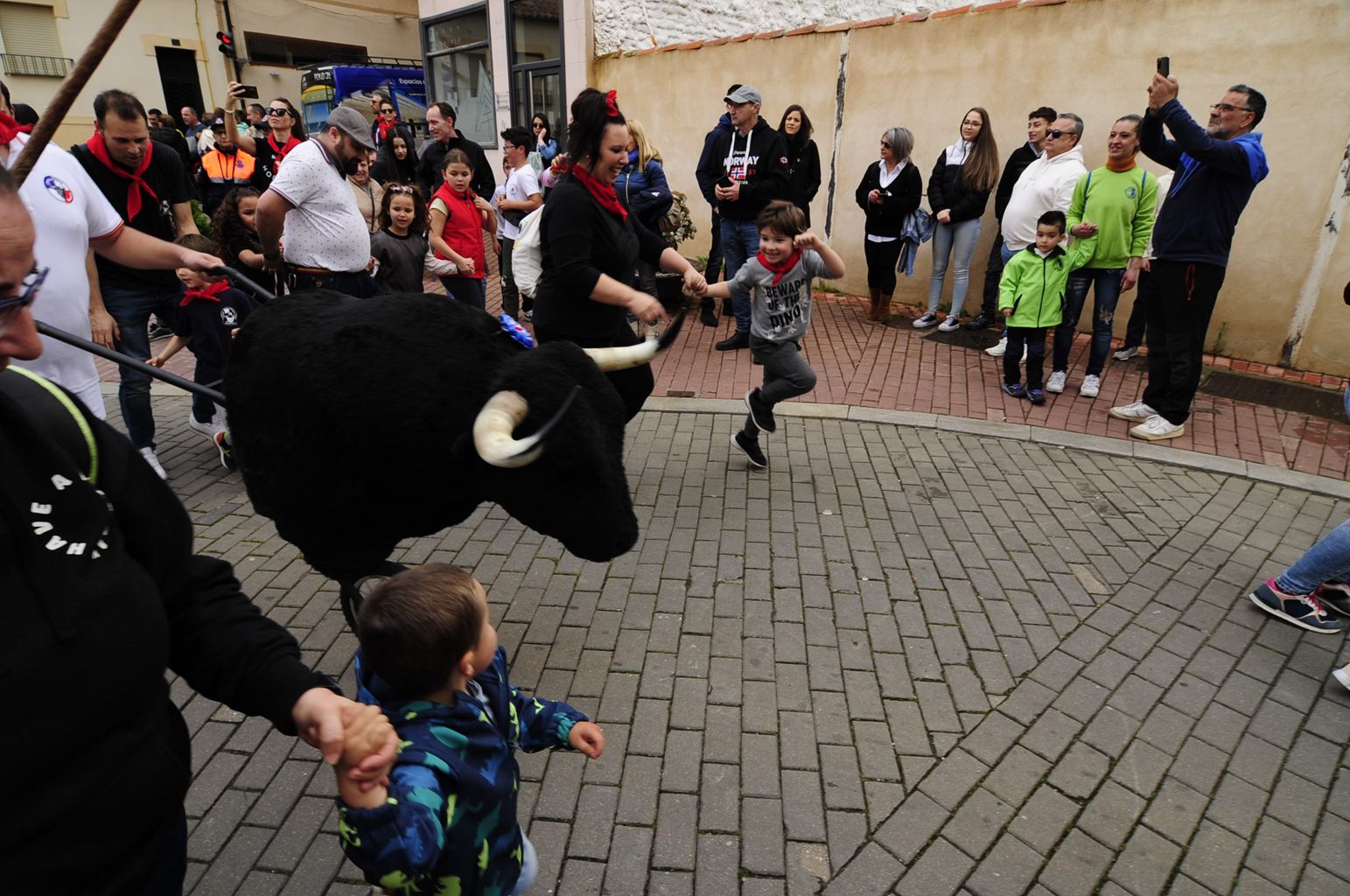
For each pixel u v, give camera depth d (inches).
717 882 89.7
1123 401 240.7
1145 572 152.7
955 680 122.6
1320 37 231.3
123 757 44.3
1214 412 231.0
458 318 93.9
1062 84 283.0
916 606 141.1
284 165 167.8
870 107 337.1
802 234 166.4
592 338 145.2
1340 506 181.0
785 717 114.3
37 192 103.7
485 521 169.5
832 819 97.9
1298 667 126.9
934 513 175.0
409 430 85.7
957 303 305.9
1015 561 156.1
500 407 80.9
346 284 181.8
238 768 104.6
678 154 415.2
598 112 127.8
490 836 61.2
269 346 91.9
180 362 279.9
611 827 96.2
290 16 932.6
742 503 178.2
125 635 43.5
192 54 875.4
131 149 170.1
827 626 135.1
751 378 263.1
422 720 58.9
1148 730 113.1
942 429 221.9
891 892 89.0
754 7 399.5
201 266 118.2
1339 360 249.9
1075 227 227.5
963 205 286.7
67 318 110.0
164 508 51.3
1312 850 94.9
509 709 69.1
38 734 39.4
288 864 91.1
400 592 58.4
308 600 140.0
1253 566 155.6
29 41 784.9
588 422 84.9
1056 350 243.4
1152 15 259.4
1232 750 109.9
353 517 96.2
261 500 98.5
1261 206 252.4
